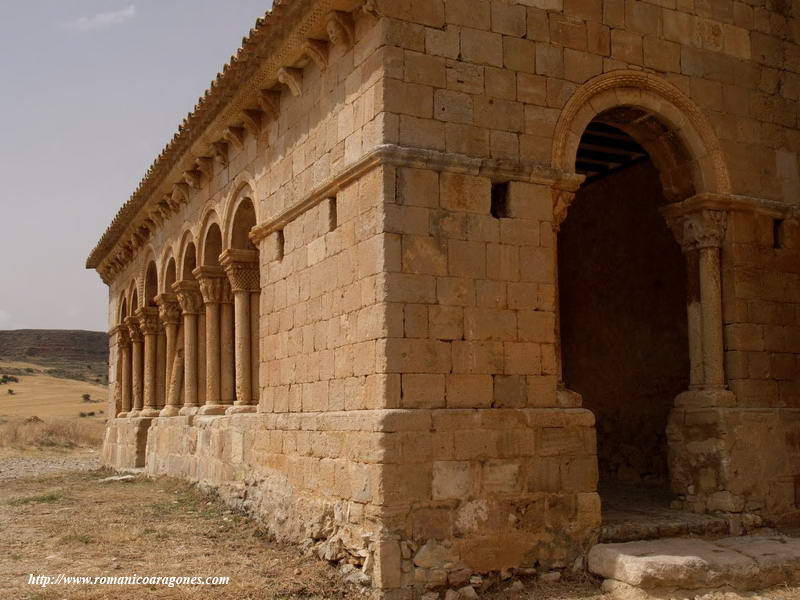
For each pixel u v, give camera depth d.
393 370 10.64
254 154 16.17
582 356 19.12
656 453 16.94
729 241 13.32
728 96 13.66
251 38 13.88
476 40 11.66
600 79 12.44
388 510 10.26
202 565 11.71
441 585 10.38
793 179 14.18
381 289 10.77
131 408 29.41
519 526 10.98
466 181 11.38
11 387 115.81
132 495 18.64
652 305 17.36
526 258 11.66
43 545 13.16
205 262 19.30
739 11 14.02
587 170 18.48
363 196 11.40
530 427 11.25
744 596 10.31
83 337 176.50
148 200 23.22
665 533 11.91
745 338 13.20
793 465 13.12
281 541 12.96
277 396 14.16
